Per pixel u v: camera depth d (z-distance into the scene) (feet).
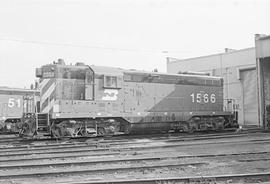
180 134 76.07
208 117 83.82
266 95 93.45
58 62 63.87
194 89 81.76
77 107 63.21
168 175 29.60
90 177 29.01
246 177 27.04
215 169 32.22
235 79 127.85
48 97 62.03
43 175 29.19
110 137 68.03
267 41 89.76
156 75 75.41
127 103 69.97
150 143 55.67
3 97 88.02
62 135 61.67
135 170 31.48
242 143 53.52
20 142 60.44
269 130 84.58
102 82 66.23
